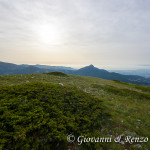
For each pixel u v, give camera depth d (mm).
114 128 6727
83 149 4801
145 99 15938
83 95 11023
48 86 10992
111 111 9328
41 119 5496
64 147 4695
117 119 7891
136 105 12172
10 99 6746
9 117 5102
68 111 7305
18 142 4066
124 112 9359
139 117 8664
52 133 4785
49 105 7340
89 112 7801
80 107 8250
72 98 9570
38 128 4887
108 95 15391
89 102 9570
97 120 7152
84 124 6402
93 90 17609
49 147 4410
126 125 7148
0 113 5445
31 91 8641
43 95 8469
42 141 4520
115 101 12641
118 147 5051
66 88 11938
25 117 5367
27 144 4012
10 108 6082
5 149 3773
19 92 8023
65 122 5992
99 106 9273
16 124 4855
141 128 7004
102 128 6609
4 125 4676
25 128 4637
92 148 4875
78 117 6840
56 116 6383
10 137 4156
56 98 8609
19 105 6328
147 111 10500
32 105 6707
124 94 16984
